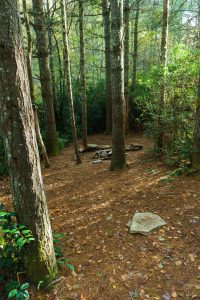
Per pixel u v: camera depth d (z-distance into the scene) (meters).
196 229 4.01
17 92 2.55
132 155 8.79
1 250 3.04
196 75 6.75
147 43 15.99
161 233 4.01
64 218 4.94
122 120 6.92
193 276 3.12
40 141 8.23
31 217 2.87
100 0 12.12
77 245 3.99
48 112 9.81
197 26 9.30
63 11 7.40
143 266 3.36
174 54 7.50
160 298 2.86
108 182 6.45
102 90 16.23
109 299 2.89
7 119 2.61
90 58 17.44
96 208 5.16
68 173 7.73
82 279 3.20
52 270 3.13
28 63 7.04
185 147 6.41
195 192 5.14
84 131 10.83
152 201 5.10
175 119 6.72
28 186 2.79
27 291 2.69
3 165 7.58
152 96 9.20
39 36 9.11
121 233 4.14
